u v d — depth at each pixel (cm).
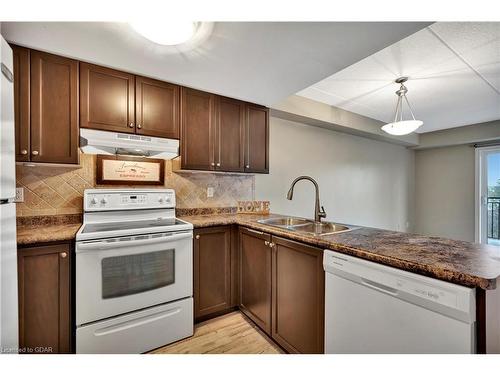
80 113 166
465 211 461
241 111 244
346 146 404
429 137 475
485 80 252
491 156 432
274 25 128
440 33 175
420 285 89
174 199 222
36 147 152
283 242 160
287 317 157
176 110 204
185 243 185
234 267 217
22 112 149
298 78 193
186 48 151
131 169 217
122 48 151
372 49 151
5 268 103
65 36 139
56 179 187
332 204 383
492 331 83
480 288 79
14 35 138
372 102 323
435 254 103
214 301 206
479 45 189
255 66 173
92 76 170
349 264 114
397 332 97
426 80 253
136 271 163
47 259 140
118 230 160
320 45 147
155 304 171
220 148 230
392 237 137
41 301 138
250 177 294
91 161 200
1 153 101
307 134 351
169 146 198
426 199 519
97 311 150
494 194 427
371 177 446
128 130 183
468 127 421
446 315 83
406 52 200
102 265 152
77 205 194
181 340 180
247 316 205
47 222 182
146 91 190
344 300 118
